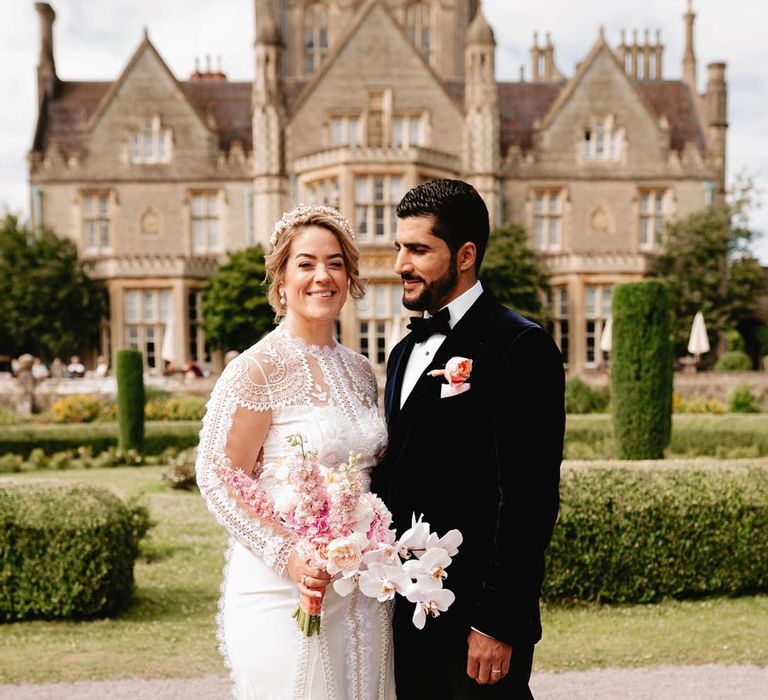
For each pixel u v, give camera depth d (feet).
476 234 8.48
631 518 18.33
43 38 99.09
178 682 14.02
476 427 8.11
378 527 7.69
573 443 45.73
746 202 90.12
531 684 13.75
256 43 91.86
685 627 16.72
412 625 8.52
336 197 87.40
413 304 8.57
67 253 88.17
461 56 123.24
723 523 18.63
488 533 8.07
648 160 97.60
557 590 18.31
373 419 8.92
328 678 8.20
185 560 23.99
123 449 49.65
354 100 92.68
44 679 14.15
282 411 8.47
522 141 99.19
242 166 95.61
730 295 90.74
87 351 90.43
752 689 13.38
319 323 8.88
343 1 121.39
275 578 8.24
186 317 89.66
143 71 95.91
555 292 92.63
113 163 95.45
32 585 17.52
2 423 61.11
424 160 86.84
